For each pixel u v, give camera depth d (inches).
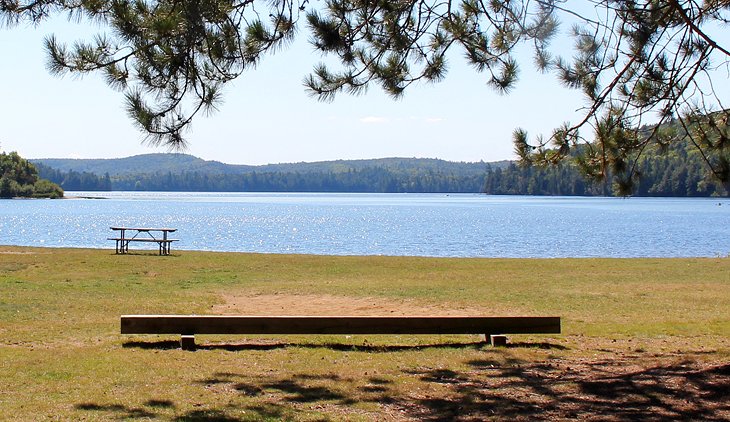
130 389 315.3
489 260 1017.5
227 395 308.5
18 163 6338.6
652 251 1518.2
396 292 686.5
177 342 430.9
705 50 350.6
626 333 473.7
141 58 280.1
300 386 327.0
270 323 418.6
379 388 325.7
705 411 285.3
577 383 334.6
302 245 1696.6
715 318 536.7
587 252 1492.4
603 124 365.7
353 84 361.7
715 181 360.8
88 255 1024.9
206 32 290.4
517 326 435.8
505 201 6815.9
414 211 4030.5
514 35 358.9
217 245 1699.1
